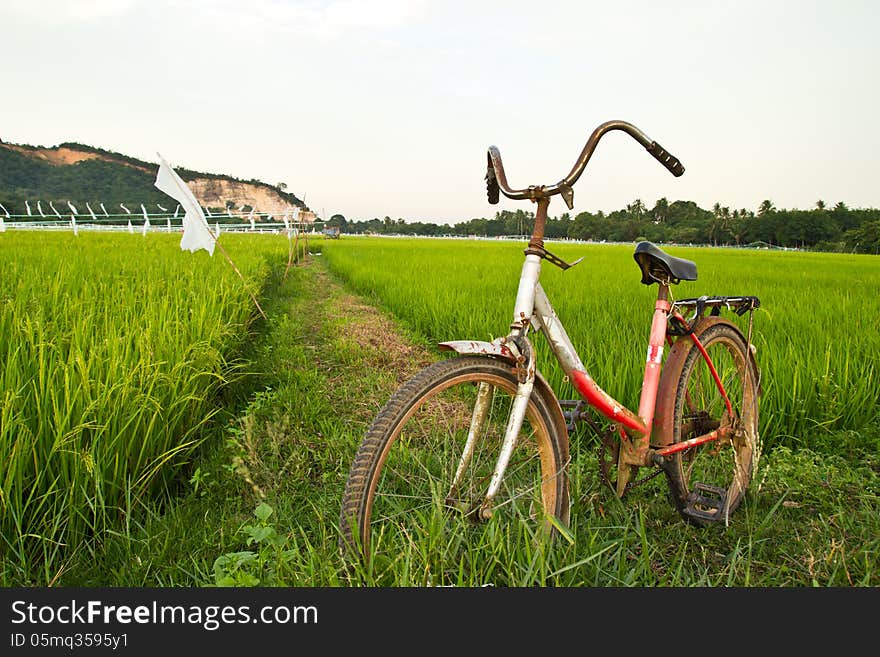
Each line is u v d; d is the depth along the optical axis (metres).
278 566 1.98
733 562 2.11
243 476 2.87
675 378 2.48
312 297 11.56
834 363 4.13
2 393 2.54
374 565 1.95
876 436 3.52
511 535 2.22
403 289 10.13
